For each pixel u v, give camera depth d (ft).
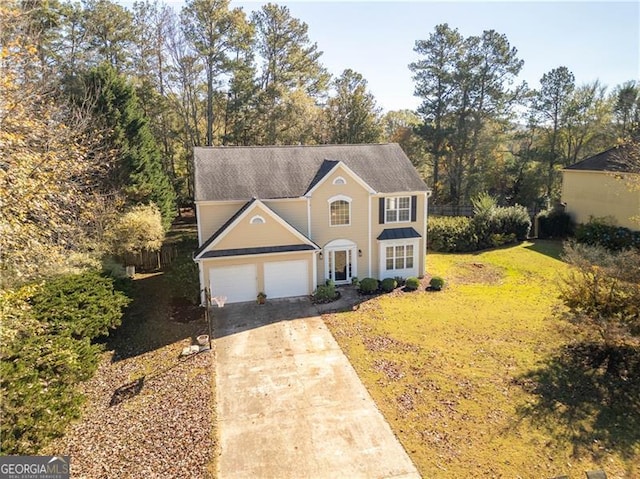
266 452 32.99
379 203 77.15
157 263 92.02
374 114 154.92
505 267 87.56
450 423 36.27
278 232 68.90
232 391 42.14
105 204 77.00
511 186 151.74
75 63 103.40
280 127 140.15
